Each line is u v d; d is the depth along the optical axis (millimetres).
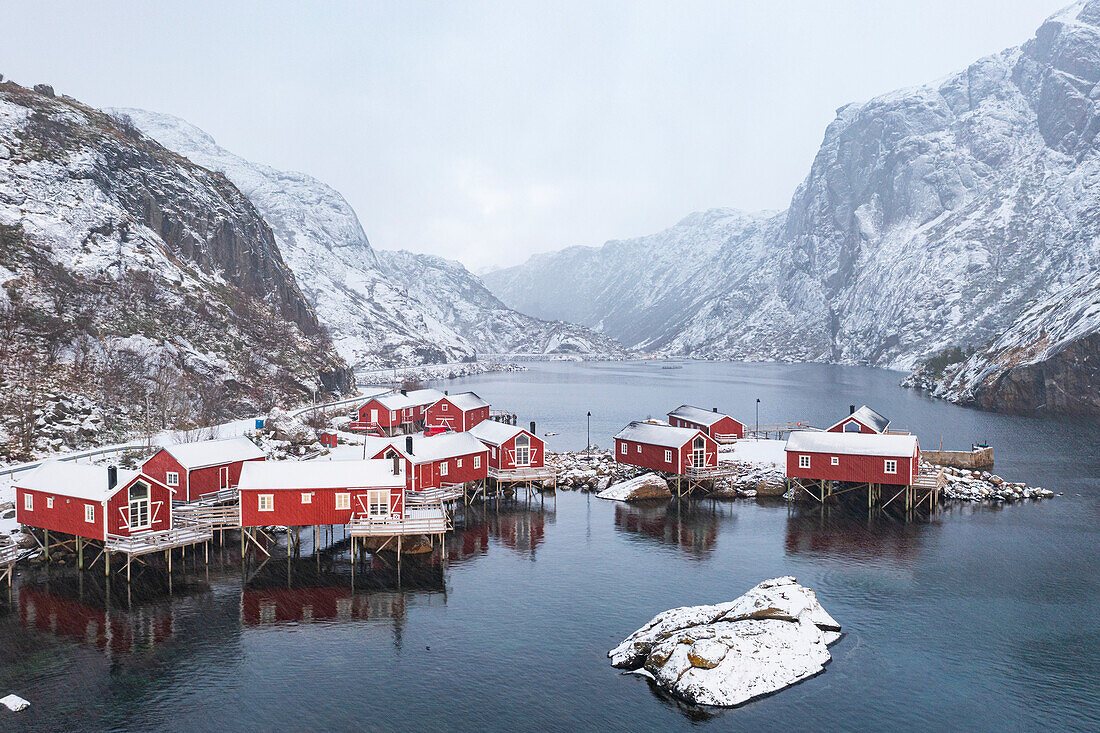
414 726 37688
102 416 98312
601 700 40188
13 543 57906
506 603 53031
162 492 58656
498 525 73438
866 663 44188
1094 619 50469
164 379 113062
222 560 60969
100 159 163875
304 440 104312
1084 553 64250
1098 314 164625
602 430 141750
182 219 179625
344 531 69812
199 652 45156
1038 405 165250
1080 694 40969
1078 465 103125
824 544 67125
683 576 58656
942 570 59969
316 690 41000
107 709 38906
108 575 57031
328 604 52531
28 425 88750
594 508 80312
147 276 142000
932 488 78188
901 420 151000
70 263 130000
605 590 55656
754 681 40844
